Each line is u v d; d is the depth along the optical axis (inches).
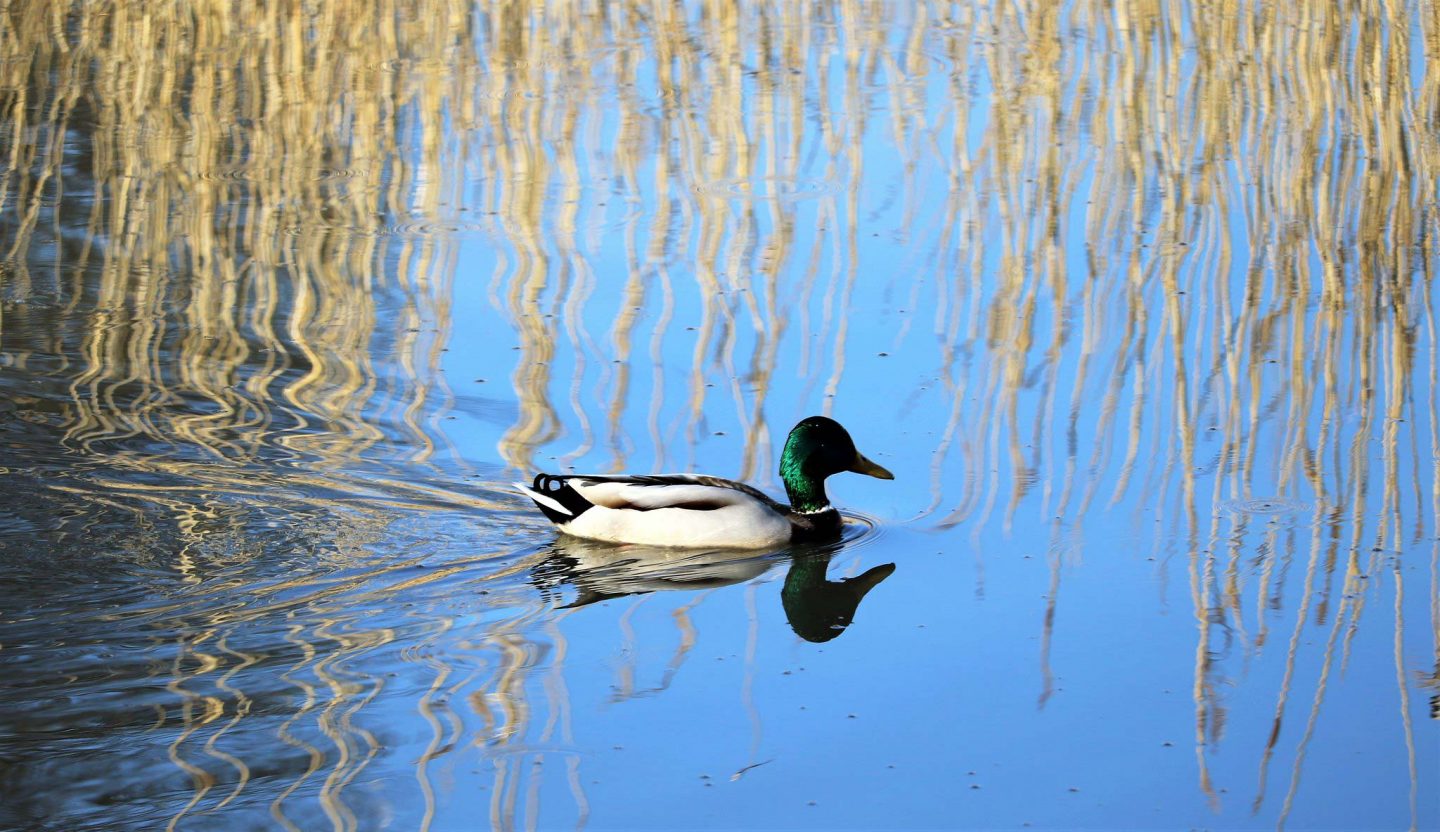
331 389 562.9
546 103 860.0
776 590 459.2
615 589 456.1
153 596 424.2
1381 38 835.4
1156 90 860.6
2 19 962.7
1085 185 755.4
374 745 359.3
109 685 378.9
